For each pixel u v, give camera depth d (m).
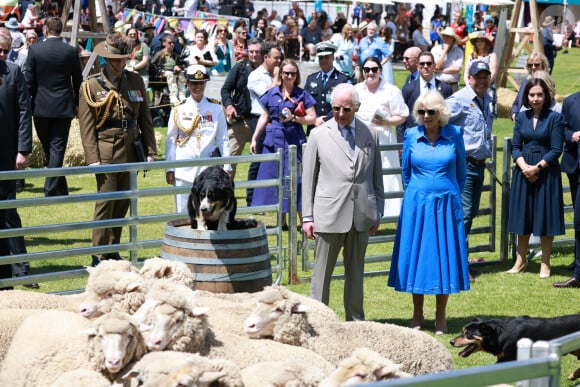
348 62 23.05
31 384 5.45
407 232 8.30
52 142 11.67
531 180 10.60
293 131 12.05
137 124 10.16
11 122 9.26
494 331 6.92
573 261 11.56
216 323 6.31
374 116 11.88
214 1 32.50
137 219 9.32
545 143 10.57
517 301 9.66
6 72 9.25
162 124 21.12
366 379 4.99
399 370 5.48
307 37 32.31
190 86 10.42
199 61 20.70
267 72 13.52
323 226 8.16
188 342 5.48
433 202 8.23
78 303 7.09
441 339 8.24
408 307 9.38
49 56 11.44
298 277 10.34
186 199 10.45
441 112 8.24
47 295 7.12
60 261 10.75
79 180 15.55
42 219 12.73
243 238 7.99
